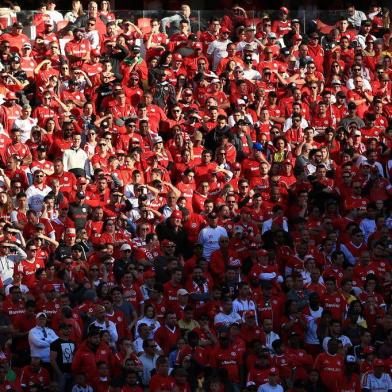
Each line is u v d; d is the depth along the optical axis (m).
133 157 80.75
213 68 94.50
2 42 88.94
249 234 76.81
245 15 97.44
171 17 96.69
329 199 80.75
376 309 74.62
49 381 66.38
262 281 73.69
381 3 103.12
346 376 69.31
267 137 86.94
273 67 93.69
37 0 100.81
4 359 65.56
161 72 89.81
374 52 96.25
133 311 70.12
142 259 74.31
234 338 69.19
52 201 75.94
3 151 80.31
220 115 85.69
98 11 95.88
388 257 78.12
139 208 77.44
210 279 73.44
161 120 86.50
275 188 80.56
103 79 88.50
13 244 71.94
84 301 69.38
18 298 68.56
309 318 72.38
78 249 71.88
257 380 67.88
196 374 67.75
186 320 70.62
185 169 81.94
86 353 66.12
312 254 76.75
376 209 80.81
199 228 77.88
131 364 65.94
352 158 85.50
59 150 80.50
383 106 92.62
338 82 92.62
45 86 85.94
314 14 99.44
